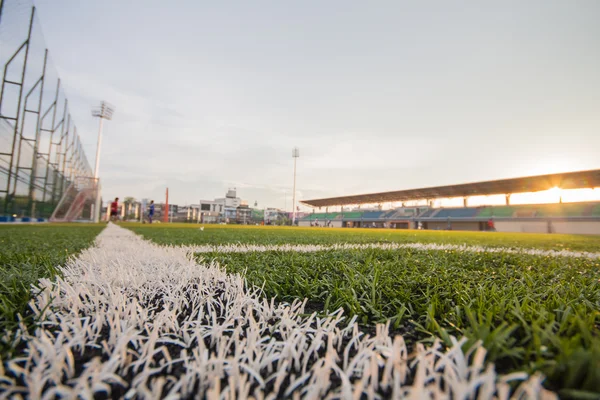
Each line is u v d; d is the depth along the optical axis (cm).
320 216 6500
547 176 3347
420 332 103
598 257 390
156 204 7638
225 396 60
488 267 268
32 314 111
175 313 121
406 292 148
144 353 78
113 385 72
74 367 78
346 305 131
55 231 805
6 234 612
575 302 131
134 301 115
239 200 9094
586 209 3678
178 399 64
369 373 65
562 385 67
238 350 74
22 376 74
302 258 287
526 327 88
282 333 94
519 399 59
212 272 192
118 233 856
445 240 791
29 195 1493
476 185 3953
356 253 332
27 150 1414
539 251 479
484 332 82
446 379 61
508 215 4112
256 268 230
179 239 602
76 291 130
